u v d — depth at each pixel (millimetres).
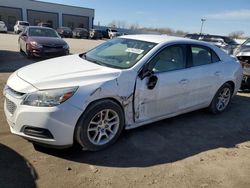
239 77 5812
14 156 3455
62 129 3357
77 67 3986
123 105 3869
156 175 3324
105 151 3781
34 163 3348
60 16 53344
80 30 41094
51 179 3080
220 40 18922
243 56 7645
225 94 5664
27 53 11828
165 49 4402
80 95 3410
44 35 12578
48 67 4035
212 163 3711
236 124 5234
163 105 4418
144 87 4027
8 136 3945
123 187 3051
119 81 3768
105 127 3814
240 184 3291
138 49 4375
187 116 5434
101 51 4773
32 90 3367
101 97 3602
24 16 49719
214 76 5168
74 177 3152
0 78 7387
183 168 3527
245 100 6996
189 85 4695
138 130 4543
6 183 2951
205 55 5141
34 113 3289
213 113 5605
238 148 4230
